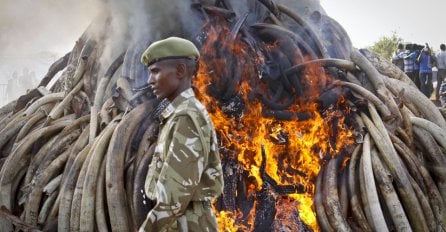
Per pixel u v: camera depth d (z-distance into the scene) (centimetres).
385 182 422
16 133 522
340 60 501
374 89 504
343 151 447
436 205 438
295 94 471
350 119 466
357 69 515
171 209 229
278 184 431
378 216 405
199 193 245
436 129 473
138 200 395
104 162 427
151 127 430
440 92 1105
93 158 425
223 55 460
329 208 409
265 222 416
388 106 483
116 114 477
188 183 232
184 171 232
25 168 480
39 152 475
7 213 449
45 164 462
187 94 248
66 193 426
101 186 418
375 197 411
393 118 471
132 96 473
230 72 454
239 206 421
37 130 497
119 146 423
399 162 431
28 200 443
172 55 250
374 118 459
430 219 428
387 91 492
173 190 230
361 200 424
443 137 469
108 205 405
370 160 429
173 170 231
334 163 438
